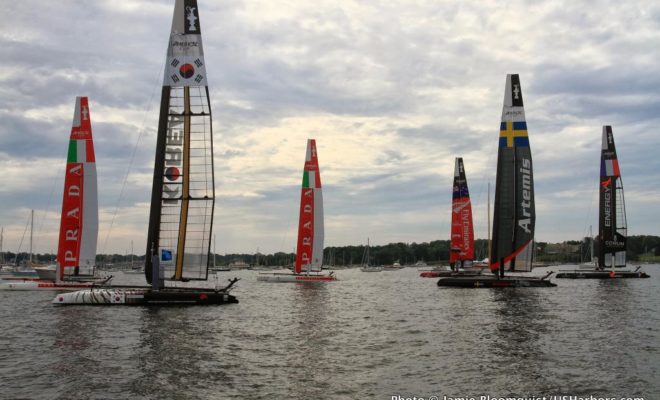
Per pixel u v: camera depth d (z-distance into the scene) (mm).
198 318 28859
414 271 168875
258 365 18250
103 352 19891
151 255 35438
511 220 50688
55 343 21484
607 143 74125
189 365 18094
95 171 45906
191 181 35406
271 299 44250
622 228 74250
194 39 35344
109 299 33719
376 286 65250
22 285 44656
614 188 74000
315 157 68125
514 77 50281
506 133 50406
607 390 15469
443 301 40406
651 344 21734
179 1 35438
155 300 33812
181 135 35375
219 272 173500
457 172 81500
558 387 15766
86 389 15273
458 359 19203
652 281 67250
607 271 74312
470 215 81375
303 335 24344
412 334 24656
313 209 68750
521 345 21625
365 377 16797
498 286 51375
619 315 30688
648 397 14859
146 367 17734
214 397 14688
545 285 51281
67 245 44812
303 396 14875
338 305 38781
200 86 35250
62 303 33875
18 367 17625
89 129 45219
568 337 23391
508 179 50469
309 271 69750
